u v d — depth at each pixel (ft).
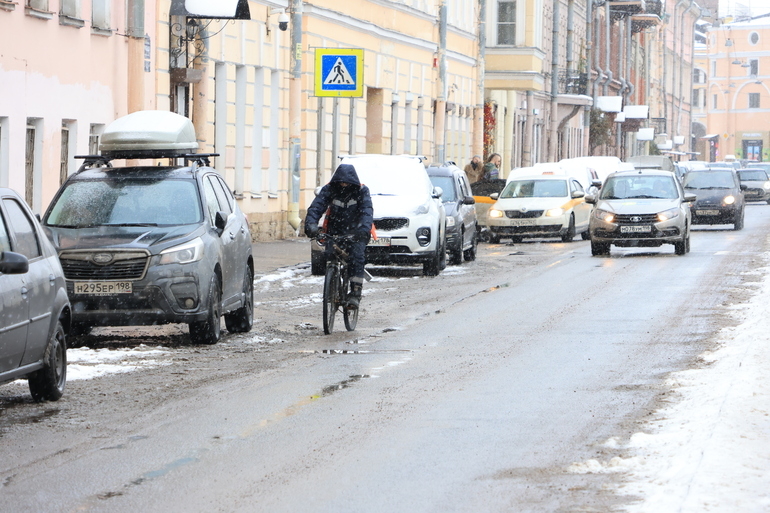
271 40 291.79
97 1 217.77
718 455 69.31
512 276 212.02
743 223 393.29
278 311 160.25
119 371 108.68
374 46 363.35
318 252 207.92
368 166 224.33
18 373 88.22
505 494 65.26
